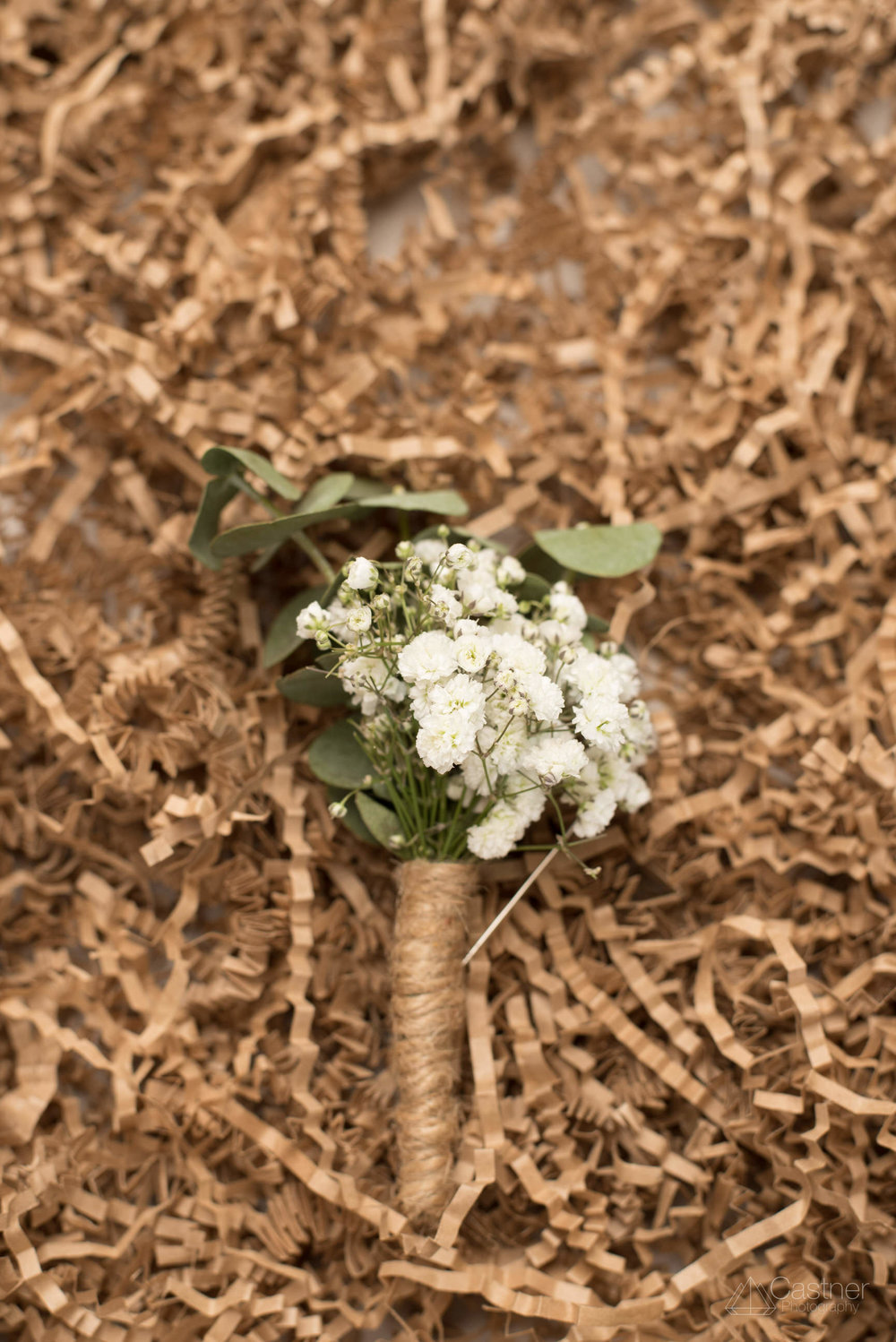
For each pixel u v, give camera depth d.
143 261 0.42
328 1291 0.41
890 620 0.41
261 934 0.41
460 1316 0.41
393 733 0.39
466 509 0.41
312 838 0.41
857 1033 0.41
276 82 0.43
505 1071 0.41
